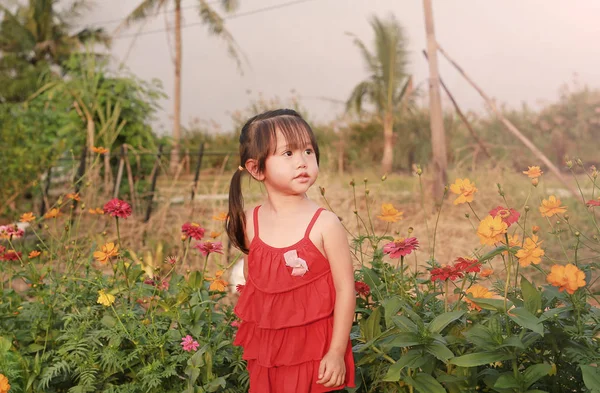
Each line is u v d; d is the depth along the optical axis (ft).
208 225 20.98
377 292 7.35
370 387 6.95
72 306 8.71
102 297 7.94
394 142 51.16
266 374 6.31
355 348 6.74
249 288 6.54
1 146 27.66
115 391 7.77
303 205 6.49
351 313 6.18
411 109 53.21
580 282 5.72
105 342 8.49
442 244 19.07
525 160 42.04
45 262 12.25
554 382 6.57
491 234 5.99
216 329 8.32
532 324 5.60
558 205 6.99
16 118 28.94
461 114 30.27
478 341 5.83
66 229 10.62
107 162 26.09
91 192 23.56
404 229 21.40
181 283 8.79
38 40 102.47
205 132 63.98
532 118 56.08
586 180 22.40
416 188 28.17
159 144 30.14
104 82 29.76
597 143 53.36
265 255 6.39
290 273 6.26
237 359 7.60
